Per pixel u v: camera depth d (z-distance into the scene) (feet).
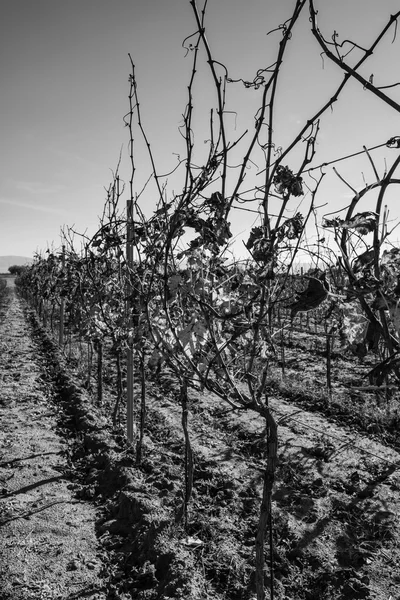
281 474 17.04
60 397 28.30
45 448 19.86
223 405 25.59
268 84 6.69
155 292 12.50
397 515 14.32
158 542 12.55
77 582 11.62
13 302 115.55
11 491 15.96
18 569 11.96
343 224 5.24
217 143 7.68
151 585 11.51
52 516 14.53
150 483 16.24
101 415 23.85
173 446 20.03
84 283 22.90
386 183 5.14
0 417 23.67
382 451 19.47
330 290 5.53
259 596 8.57
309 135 6.50
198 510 14.66
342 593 11.11
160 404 26.09
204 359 9.58
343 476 17.04
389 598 10.87
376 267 5.24
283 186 6.81
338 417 23.80
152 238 13.04
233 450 19.44
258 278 7.70
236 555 12.34
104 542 13.35
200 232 8.96
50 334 53.83
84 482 17.13
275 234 7.07
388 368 5.12
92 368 34.65
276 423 8.42
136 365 29.53
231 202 7.47
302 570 12.01
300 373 32.55
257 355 8.89
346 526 13.78
